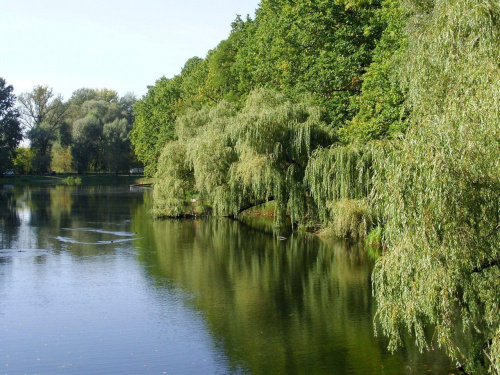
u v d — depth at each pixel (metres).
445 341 11.09
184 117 50.41
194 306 20.23
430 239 10.83
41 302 20.89
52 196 71.88
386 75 28.88
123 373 14.22
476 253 10.97
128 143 107.81
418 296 11.21
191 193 49.38
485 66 11.85
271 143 33.66
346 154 28.75
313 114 34.09
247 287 22.84
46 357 15.34
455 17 13.15
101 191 81.81
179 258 29.09
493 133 10.86
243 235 36.88
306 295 21.39
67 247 32.53
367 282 23.16
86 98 141.88
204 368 14.50
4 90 93.69
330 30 38.06
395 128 25.66
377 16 34.06
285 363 14.70
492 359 10.41
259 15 55.97
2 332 17.48
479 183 10.80
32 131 101.81
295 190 33.50
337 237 33.09
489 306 11.94
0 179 98.44
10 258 29.17
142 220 45.81
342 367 14.34
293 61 40.34
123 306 20.30
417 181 11.05
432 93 13.41
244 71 53.75
